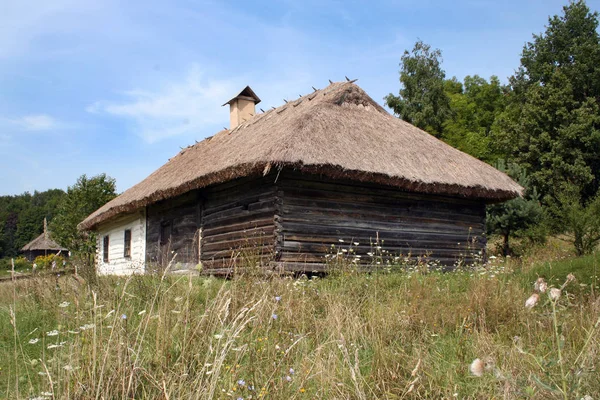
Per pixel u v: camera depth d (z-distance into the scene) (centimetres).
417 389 342
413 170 1055
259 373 347
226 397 316
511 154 2820
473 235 1255
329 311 524
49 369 350
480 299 554
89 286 563
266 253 980
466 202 1263
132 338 402
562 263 962
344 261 805
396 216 1134
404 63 3484
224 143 1343
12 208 6738
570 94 2675
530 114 2744
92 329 379
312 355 399
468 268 1128
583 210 1487
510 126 2833
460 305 558
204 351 376
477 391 339
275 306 481
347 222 1057
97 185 2442
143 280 650
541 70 3117
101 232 1953
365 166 976
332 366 373
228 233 1102
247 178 1051
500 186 1187
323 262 1008
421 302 589
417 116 3272
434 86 3316
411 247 1141
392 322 489
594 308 511
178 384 332
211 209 1180
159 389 329
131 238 1647
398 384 356
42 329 500
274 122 1222
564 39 3091
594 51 2797
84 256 718
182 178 1187
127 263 1664
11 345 461
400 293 623
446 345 454
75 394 313
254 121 1425
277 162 885
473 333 474
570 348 397
